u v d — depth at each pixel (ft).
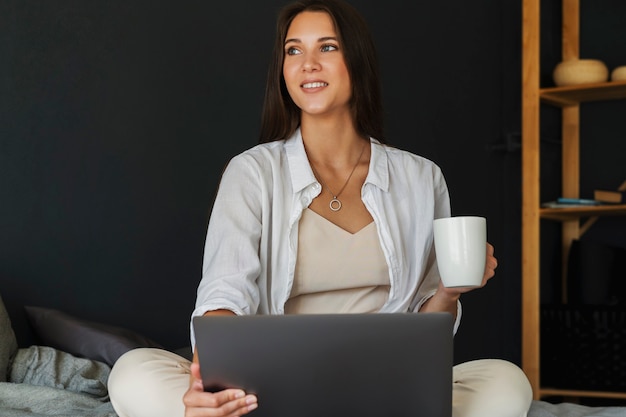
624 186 15.96
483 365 6.74
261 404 5.21
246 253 6.47
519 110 17.20
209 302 6.16
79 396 8.13
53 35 10.61
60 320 9.69
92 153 10.87
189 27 11.91
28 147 10.35
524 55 14.30
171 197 11.60
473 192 16.10
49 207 10.48
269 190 6.81
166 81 11.62
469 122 16.19
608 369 14.16
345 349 5.15
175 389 6.15
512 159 17.07
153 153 11.44
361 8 14.32
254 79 12.67
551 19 16.30
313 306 6.91
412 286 7.18
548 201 15.89
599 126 16.16
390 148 7.47
